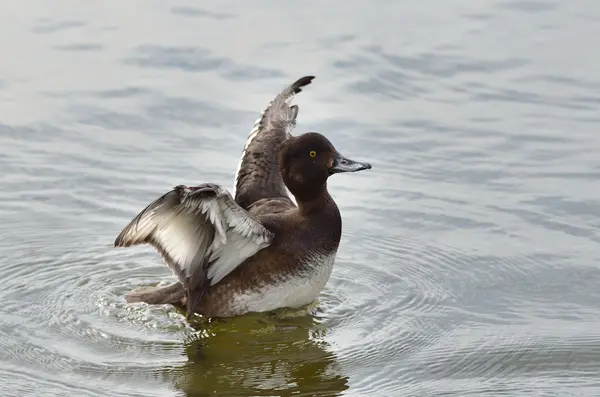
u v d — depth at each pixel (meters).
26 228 12.59
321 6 18.84
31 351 10.01
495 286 11.50
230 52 16.92
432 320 10.77
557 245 12.23
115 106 15.45
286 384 9.57
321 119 15.16
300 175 10.81
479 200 13.31
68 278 11.58
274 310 10.82
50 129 14.83
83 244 12.33
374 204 13.30
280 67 16.50
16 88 15.81
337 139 14.70
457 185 13.70
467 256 12.10
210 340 10.36
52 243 12.31
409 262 12.02
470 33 17.88
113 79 16.16
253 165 12.16
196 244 10.30
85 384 9.46
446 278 11.68
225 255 10.50
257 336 10.45
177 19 18.09
